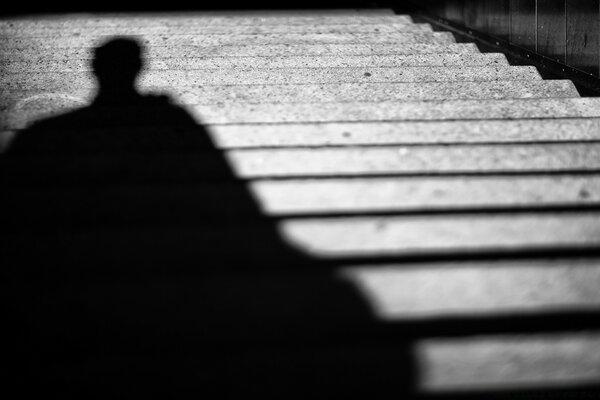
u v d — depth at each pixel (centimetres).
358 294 165
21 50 409
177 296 161
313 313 162
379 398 150
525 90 322
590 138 246
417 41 488
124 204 193
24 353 154
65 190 192
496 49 445
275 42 457
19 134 227
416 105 270
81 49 415
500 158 221
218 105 263
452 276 165
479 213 188
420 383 150
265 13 635
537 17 385
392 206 200
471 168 220
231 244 179
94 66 372
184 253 177
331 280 164
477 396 151
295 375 149
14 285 159
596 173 208
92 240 175
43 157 208
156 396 146
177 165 213
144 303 160
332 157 219
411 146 222
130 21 514
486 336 152
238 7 766
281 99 301
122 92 308
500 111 272
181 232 178
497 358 151
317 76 353
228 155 216
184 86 322
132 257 176
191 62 379
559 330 155
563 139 244
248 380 148
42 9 653
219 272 170
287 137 236
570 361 151
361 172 216
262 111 261
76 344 157
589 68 326
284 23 548
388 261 178
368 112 264
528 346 151
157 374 146
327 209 199
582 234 185
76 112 260
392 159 219
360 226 183
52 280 168
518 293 166
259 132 235
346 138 237
